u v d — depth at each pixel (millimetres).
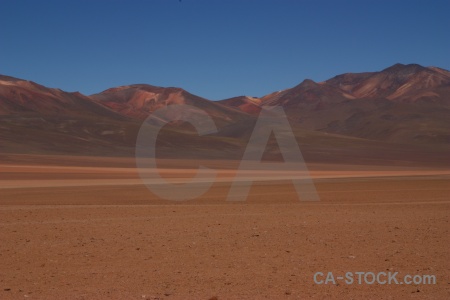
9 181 52219
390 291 11188
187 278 12258
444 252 15023
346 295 10898
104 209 27219
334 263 13688
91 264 13734
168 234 18484
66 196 36125
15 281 12047
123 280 12109
